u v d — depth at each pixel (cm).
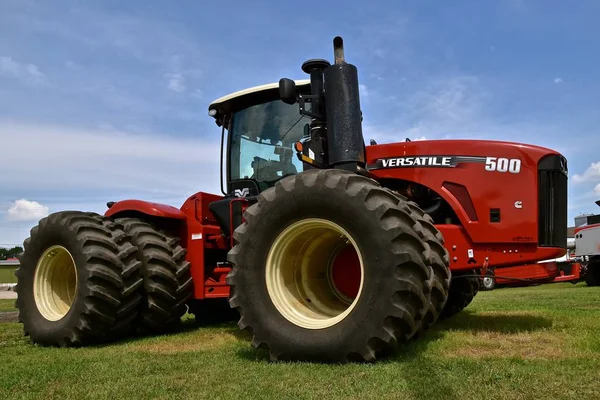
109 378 303
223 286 525
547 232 436
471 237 441
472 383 259
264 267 359
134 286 471
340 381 275
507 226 436
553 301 777
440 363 306
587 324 453
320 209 343
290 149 525
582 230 1515
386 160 476
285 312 349
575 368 288
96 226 478
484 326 462
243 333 491
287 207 356
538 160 441
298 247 371
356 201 330
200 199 539
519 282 463
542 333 410
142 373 313
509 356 324
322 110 437
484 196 443
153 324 490
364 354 314
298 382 278
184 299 509
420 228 335
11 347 457
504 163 443
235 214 517
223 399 251
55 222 482
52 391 277
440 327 461
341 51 411
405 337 319
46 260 492
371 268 319
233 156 559
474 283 564
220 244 540
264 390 264
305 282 380
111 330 460
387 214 323
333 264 397
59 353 413
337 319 329
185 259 525
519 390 246
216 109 569
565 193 455
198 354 372
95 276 448
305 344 329
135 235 501
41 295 491
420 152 466
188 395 260
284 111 536
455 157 455
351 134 401
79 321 446
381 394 248
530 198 436
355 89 410
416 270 314
